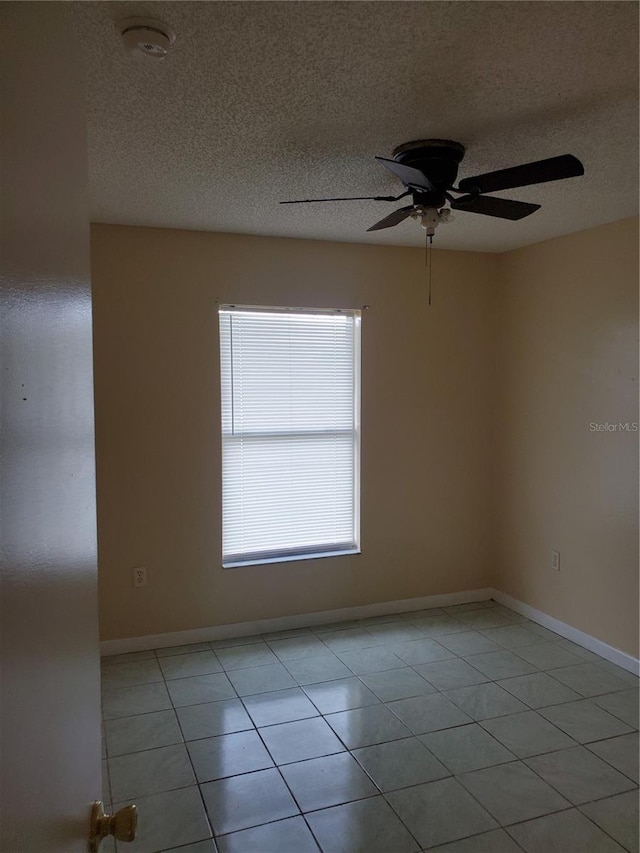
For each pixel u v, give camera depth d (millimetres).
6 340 514
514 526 4449
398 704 3154
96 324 3604
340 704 3156
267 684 3371
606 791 2479
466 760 2684
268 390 4074
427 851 2172
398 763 2664
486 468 4598
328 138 2398
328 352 4211
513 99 2105
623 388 3541
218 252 3820
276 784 2527
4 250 516
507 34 1717
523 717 3027
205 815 2350
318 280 4055
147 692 3279
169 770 2619
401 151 2494
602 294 3668
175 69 1868
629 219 3486
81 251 872
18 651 547
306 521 4223
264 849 2182
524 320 4301
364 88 2010
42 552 632
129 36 1656
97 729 984
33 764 594
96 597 995
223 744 2805
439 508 4492
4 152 522
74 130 833
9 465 518
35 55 630
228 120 2232
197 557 3893
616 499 3605
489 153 2588
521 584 4398
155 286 3705
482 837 2236
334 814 2355
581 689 3307
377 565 4344
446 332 4426
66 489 751
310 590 4180
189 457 3834
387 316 4254
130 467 3719
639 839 2223
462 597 4590
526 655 3725
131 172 2746
